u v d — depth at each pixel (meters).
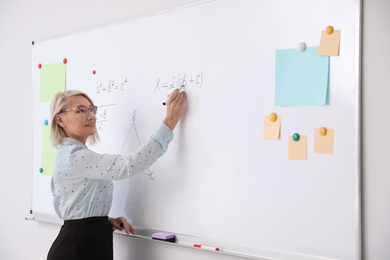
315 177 1.18
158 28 1.54
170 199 1.49
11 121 2.15
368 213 1.11
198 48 1.42
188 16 1.45
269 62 1.27
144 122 1.57
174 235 1.47
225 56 1.36
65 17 1.92
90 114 1.52
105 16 1.75
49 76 1.95
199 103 1.42
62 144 1.51
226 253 1.33
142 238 1.56
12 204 2.13
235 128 1.33
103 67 1.72
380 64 1.09
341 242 1.13
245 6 1.32
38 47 2.01
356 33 1.11
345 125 1.13
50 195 1.92
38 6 2.04
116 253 1.69
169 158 1.50
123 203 1.64
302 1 1.20
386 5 1.09
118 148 1.66
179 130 1.47
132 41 1.62
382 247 1.08
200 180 1.41
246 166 1.31
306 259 1.18
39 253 2.00
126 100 1.64
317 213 1.17
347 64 1.13
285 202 1.23
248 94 1.31
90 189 1.45
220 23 1.37
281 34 1.24
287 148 1.23
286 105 1.23
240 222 1.32
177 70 1.48
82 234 1.41
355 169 1.11
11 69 2.16
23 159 2.08
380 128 1.09
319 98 1.17
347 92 1.13
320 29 1.17
